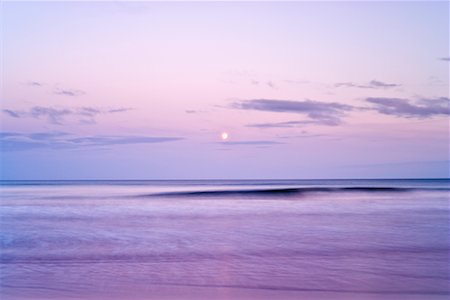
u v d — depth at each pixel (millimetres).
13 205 34156
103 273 13000
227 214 27141
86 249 16656
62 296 10727
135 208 31266
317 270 13203
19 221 24469
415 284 11688
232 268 13523
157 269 13453
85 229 21500
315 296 10680
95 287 11523
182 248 16734
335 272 12945
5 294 10906
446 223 22828
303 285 11617
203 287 11484
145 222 23828
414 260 14492
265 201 36750
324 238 18625
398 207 30750
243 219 24750
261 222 23531
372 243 17438
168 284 11805
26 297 10656
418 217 25234
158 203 35406
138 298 10547
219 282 11953
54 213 28234
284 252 15875
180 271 13195
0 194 50156
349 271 13070
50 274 12906
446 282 11883
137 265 13992
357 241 17891
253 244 17406
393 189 49375
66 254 15727
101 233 20297
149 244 17562
